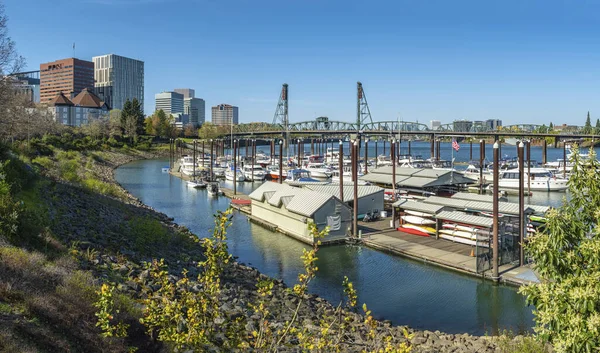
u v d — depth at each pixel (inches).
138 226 1235.2
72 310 557.9
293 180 3376.0
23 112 2721.5
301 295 476.1
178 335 447.2
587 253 459.2
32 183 1349.7
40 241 795.4
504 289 1139.3
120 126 7440.9
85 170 3272.6
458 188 2524.6
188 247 1298.0
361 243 1561.3
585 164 508.1
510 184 3056.1
